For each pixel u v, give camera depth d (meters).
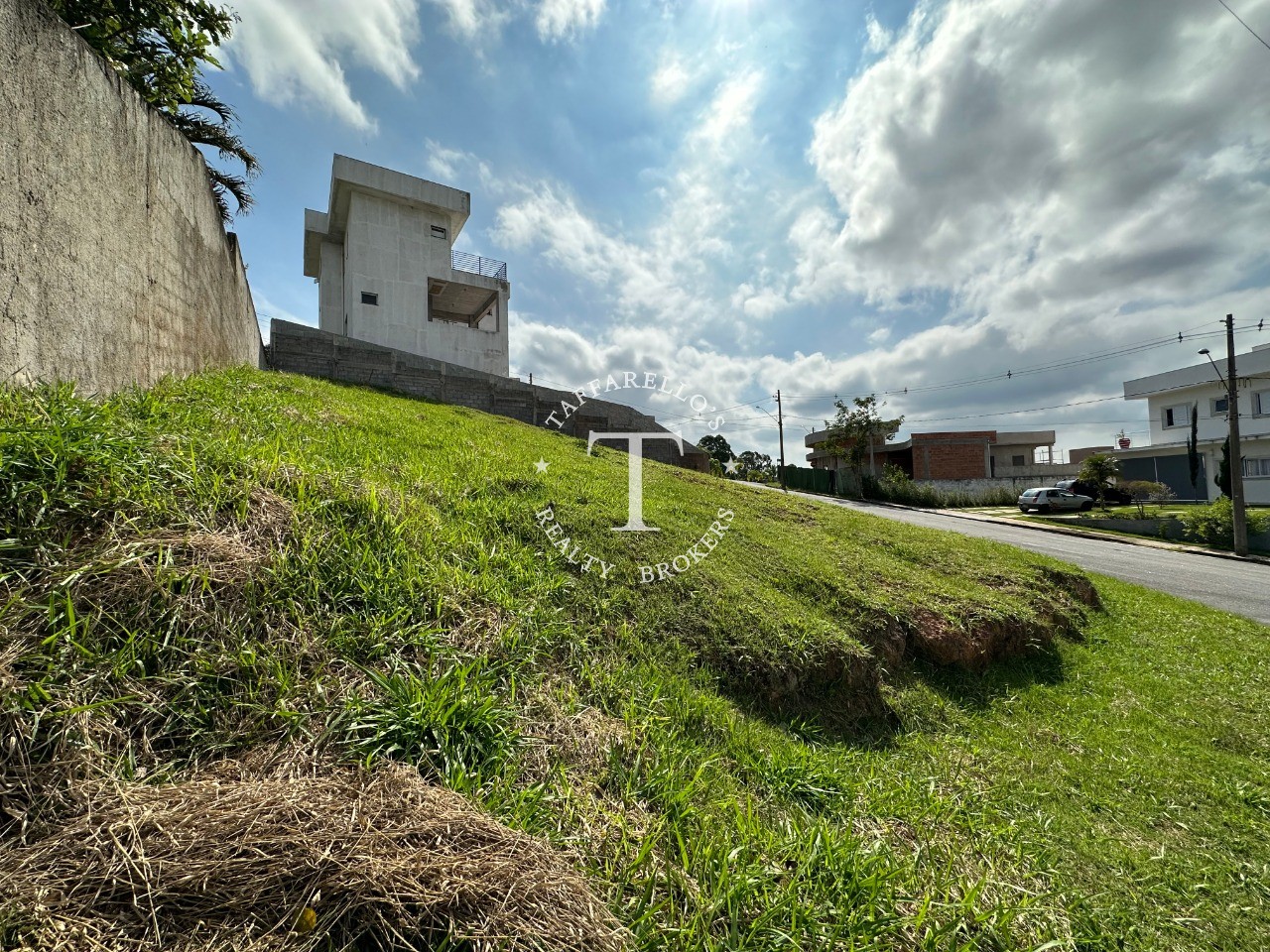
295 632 1.99
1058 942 1.82
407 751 1.78
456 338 20.44
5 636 1.46
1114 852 2.64
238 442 3.14
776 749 2.71
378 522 2.83
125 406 3.06
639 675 2.86
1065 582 7.22
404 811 1.47
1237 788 3.35
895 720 3.62
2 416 2.06
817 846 1.92
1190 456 21.16
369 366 13.30
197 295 5.61
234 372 6.58
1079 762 3.52
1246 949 2.16
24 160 2.56
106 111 3.43
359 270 18.61
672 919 1.55
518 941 1.24
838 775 2.63
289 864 1.25
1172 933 2.19
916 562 6.81
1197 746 3.97
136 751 1.51
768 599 4.12
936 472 31.11
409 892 1.24
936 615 4.73
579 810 1.87
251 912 1.18
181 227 5.02
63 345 2.88
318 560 2.33
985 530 17.52
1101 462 22.80
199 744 1.59
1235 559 13.69
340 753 1.69
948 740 3.51
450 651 2.27
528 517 4.08
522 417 15.16
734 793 2.26
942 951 1.68
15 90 2.50
